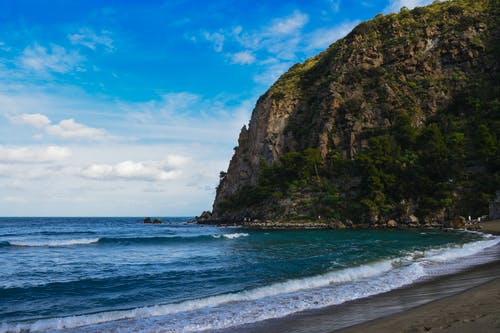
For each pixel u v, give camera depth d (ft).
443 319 32.48
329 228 267.59
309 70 457.27
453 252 94.89
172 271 77.30
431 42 384.47
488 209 240.94
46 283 65.36
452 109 336.90
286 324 37.86
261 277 69.05
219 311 44.09
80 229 327.67
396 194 275.18
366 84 371.56
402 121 324.39
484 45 361.51
